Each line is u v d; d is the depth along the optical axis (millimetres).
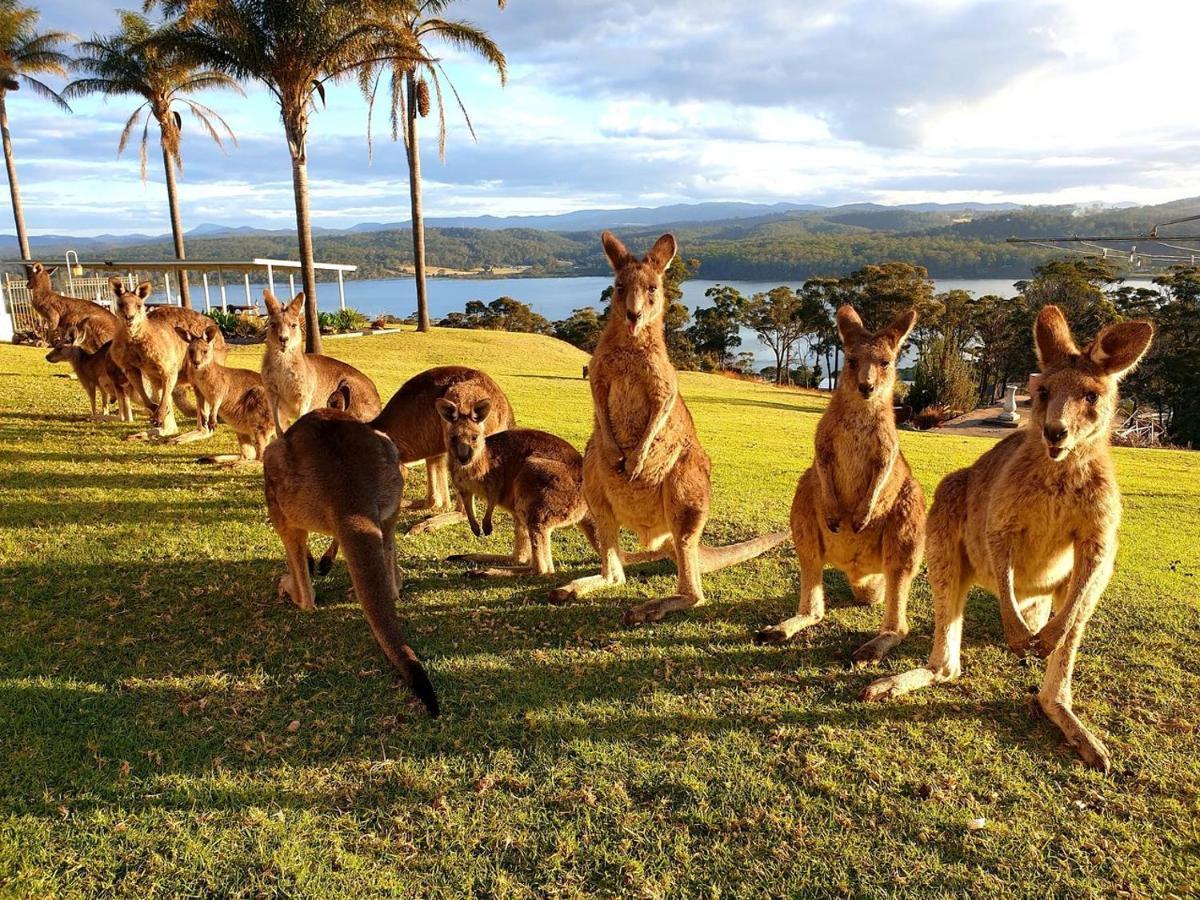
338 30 19062
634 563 6070
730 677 4328
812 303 59375
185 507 7008
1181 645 4691
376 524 4320
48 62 32469
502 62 23188
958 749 3672
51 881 2795
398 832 3086
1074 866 2963
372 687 4129
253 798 3254
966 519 4078
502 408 6973
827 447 4562
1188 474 11516
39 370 15109
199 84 32094
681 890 2834
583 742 3684
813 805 3273
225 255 116750
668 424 4938
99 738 3609
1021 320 50656
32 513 6641
